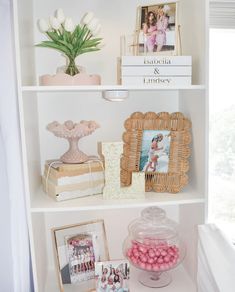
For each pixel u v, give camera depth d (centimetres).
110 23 147
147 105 153
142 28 126
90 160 130
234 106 163
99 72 149
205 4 114
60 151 151
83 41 116
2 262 117
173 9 124
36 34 143
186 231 147
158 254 130
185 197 124
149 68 115
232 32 159
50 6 144
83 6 145
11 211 111
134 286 138
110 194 123
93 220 147
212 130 164
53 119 149
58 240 137
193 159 133
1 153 111
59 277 134
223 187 166
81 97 149
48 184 127
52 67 146
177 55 123
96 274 125
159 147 133
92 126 124
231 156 165
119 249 160
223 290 118
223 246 123
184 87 115
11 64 106
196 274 133
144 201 120
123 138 135
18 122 112
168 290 135
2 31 103
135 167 134
